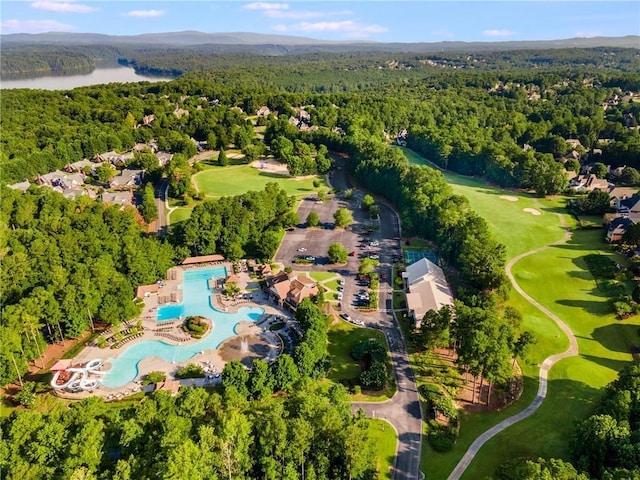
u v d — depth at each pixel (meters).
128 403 97.44
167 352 113.56
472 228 142.75
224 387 97.75
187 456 60.62
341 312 129.00
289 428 70.12
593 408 93.00
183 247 155.38
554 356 109.50
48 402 98.50
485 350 89.62
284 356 99.50
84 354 113.19
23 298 110.38
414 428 90.12
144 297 135.62
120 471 60.47
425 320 109.81
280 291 132.25
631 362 107.81
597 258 151.50
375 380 99.69
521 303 130.75
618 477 61.75
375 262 155.88
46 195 186.00
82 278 117.44
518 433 88.06
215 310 130.50
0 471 62.75
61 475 62.22
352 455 69.19
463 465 81.75
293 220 181.88
